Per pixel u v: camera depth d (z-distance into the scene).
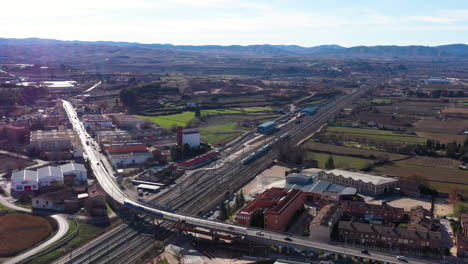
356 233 187.38
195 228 198.50
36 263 169.62
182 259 175.38
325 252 170.88
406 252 178.12
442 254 174.62
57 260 172.88
